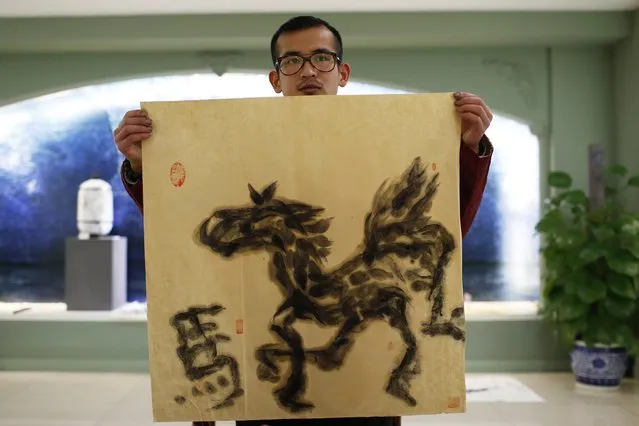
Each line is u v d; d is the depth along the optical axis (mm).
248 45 4113
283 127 1245
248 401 1224
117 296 4289
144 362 4125
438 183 1246
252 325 1230
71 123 4410
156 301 1230
